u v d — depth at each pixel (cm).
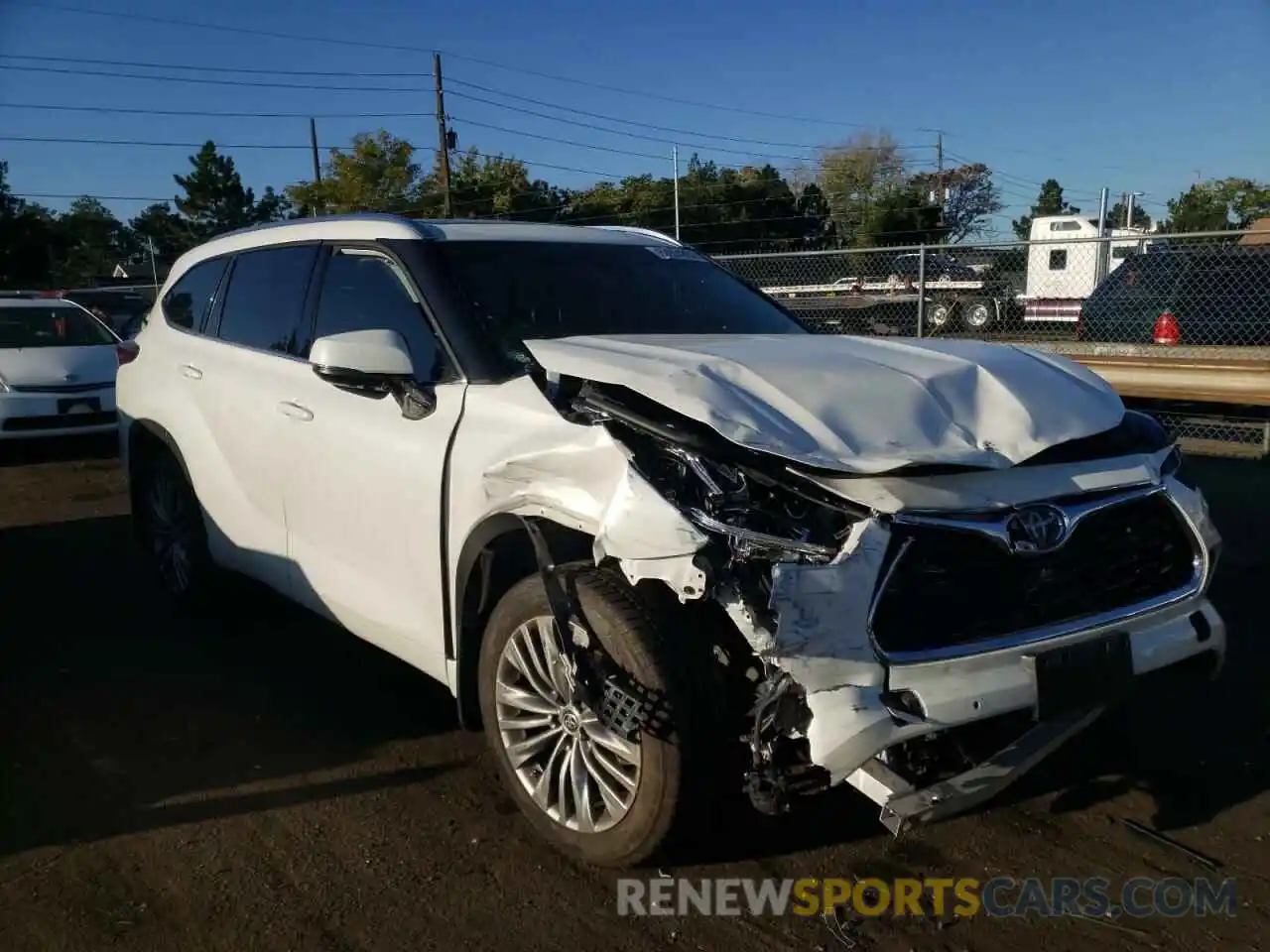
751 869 324
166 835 344
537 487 321
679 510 279
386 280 410
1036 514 289
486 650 339
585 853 315
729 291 469
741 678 299
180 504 535
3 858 331
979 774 285
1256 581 579
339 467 400
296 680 468
